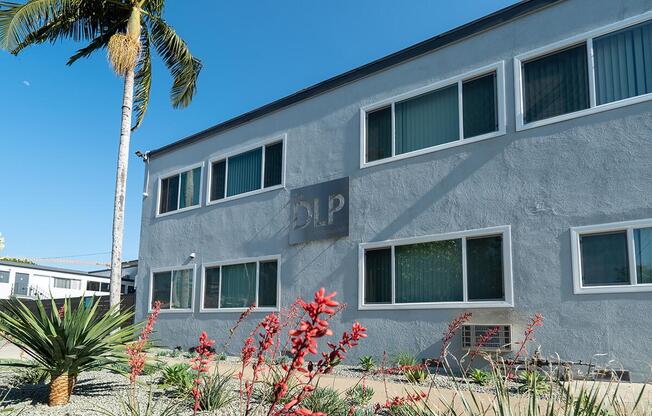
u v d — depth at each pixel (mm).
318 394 6254
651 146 8625
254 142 15617
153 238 18469
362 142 12750
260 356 3436
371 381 8805
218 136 16891
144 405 6504
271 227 14523
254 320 14305
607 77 9352
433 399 6559
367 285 12047
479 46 11031
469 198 10617
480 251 10375
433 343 10539
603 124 9195
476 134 10852
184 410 6344
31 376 8453
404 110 12172
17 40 16328
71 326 6699
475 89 11039
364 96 12961
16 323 6629
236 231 15547
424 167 11453
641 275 8461
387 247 11859
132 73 17547
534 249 9578
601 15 9516
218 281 15867
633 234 8633
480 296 10211
